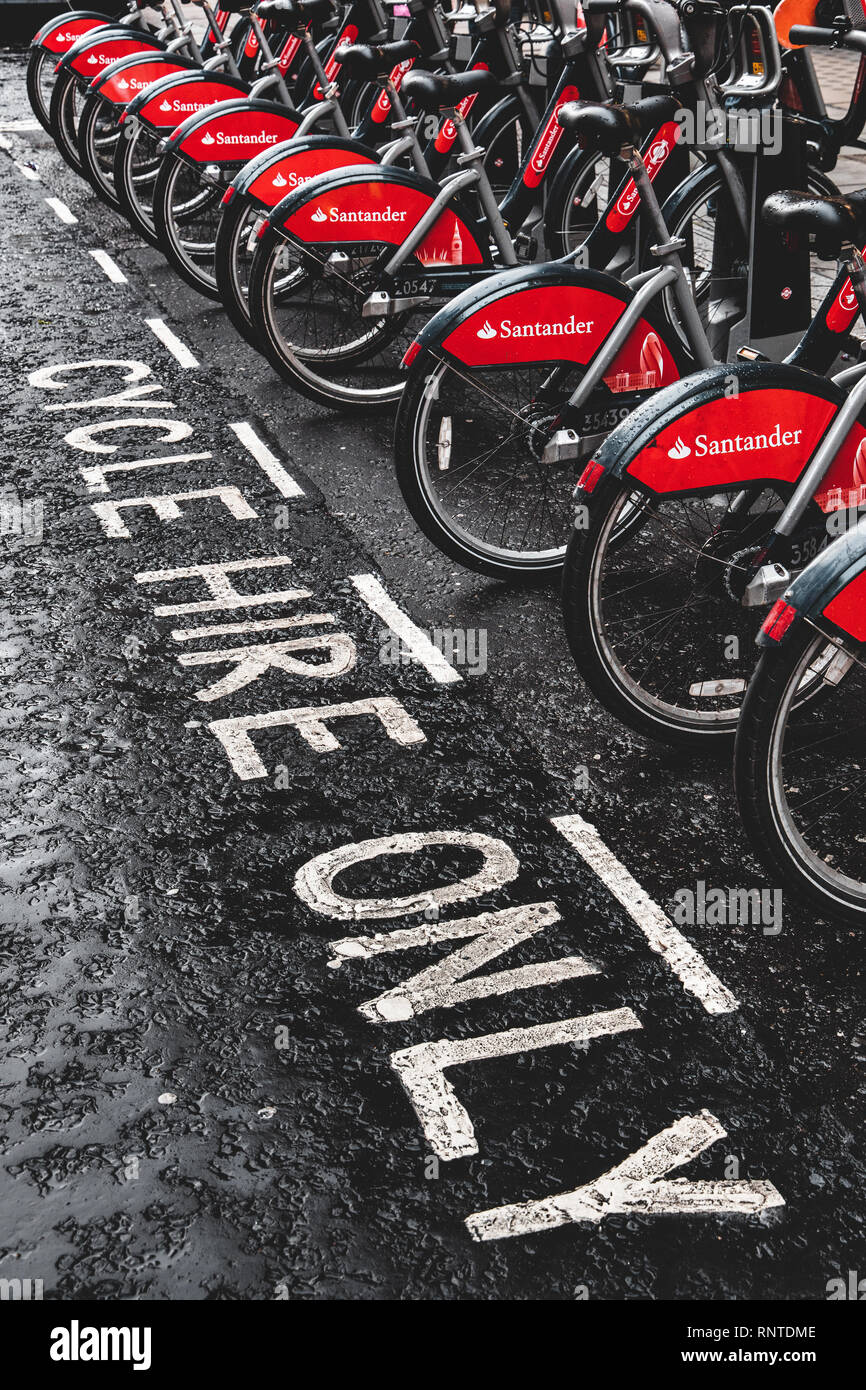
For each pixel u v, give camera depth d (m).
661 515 4.82
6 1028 2.85
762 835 2.98
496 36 6.01
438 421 4.46
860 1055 2.76
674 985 2.94
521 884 3.25
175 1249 2.39
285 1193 2.49
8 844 3.41
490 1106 2.66
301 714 3.93
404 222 5.72
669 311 4.21
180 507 5.22
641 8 4.55
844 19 4.24
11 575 4.73
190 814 3.52
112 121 9.69
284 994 2.93
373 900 3.20
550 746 3.79
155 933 3.11
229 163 7.32
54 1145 2.59
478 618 4.44
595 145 4.10
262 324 5.82
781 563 3.43
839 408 3.48
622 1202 2.46
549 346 4.32
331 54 7.61
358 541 4.94
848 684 3.94
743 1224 2.42
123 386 6.45
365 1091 2.70
